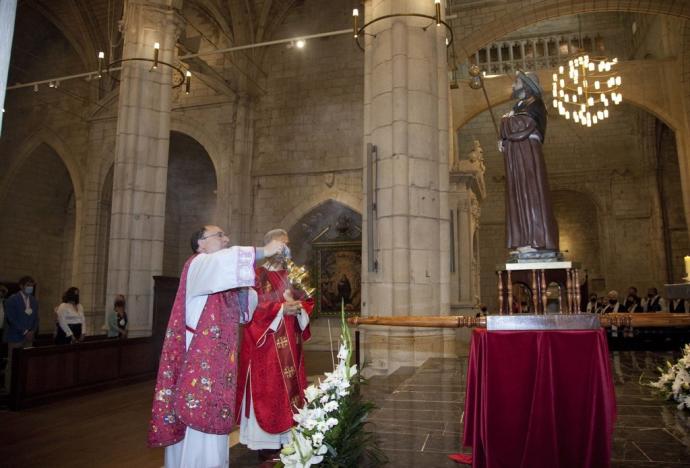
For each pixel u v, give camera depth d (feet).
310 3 65.41
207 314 9.61
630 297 46.70
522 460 9.76
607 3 51.08
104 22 68.03
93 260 65.67
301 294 15.66
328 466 9.69
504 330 10.42
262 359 14.42
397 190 24.16
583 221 80.48
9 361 28.45
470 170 48.08
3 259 69.26
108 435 21.03
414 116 24.81
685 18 49.26
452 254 48.24
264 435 14.20
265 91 65.31
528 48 72.08
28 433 21.35
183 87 65.41
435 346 24.88
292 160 62.75
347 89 62.54
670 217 68.28
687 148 52.80
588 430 9.66
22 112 72.43
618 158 73.51
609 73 53.26
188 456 9.39
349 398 10.55
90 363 30.66
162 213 37.40
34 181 73.46
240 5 63.41
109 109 67.46
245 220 62.34
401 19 25.41
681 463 10.09
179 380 9.26
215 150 63.57
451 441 12.04
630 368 23.36
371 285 24.75
